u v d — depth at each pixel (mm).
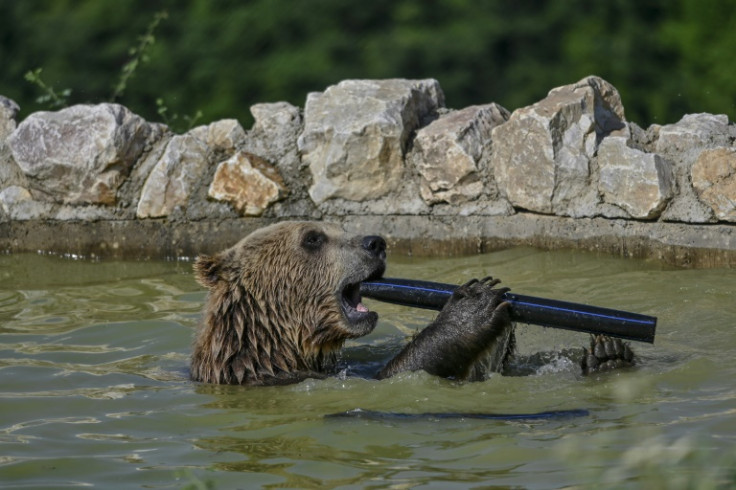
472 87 21156
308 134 13656
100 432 7934
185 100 21531
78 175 14039
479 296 8953
